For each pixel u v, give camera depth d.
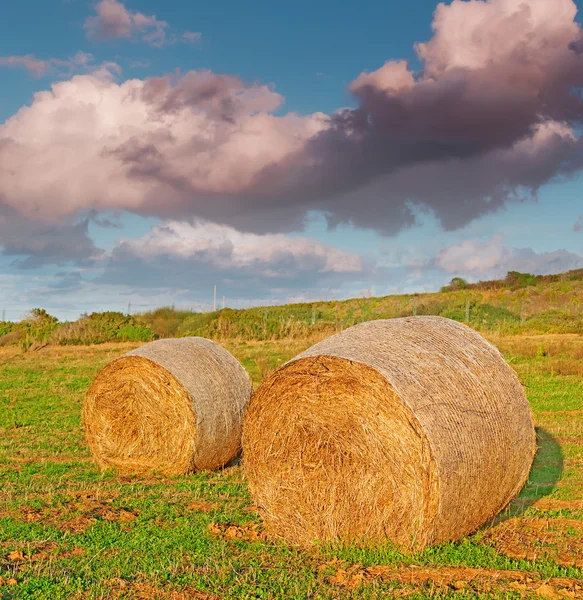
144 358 11.40
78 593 6.03
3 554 7.13
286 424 7.95
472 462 7.15
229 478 10.90
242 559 7.06
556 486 9.66
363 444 7.35
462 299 43.31
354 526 7.45
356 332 8.05
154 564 6.78
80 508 8.93
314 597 5.94
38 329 35.69
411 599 5.84
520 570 6.57
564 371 21.17
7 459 12.26
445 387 7.29
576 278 53.88
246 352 27.41
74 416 16.45
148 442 11.36
